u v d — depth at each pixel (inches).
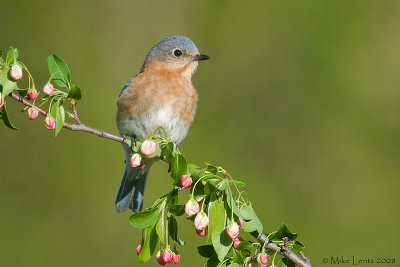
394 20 612.1
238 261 223.3
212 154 577.6
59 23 622.2
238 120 600.7
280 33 622.8
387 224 541.0
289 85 608.7
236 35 630.5
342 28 613.9
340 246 526.9
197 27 637.9
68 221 521.3
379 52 606.9
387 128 581.3
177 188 229.1
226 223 220.8
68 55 609.6
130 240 510.6
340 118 590.2
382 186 558.3
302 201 560.1
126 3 637.9
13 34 608.4
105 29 630.5
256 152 588.1
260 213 547.8
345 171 570.9
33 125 547.8
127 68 618.5
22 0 617.3
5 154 541.0
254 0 632.4
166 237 226.5
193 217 232.1
